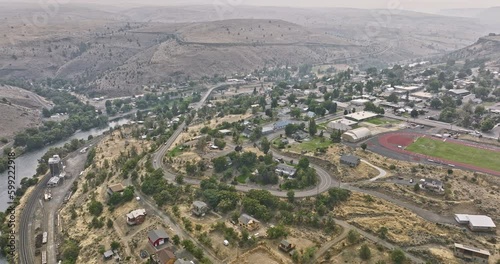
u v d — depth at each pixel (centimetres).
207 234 12381
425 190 14662
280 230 12006
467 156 18212
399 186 14988
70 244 13138
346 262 10762
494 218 12912
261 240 11938
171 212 13925
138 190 16062
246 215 13050
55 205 17112
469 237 11912
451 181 15425
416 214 13262
